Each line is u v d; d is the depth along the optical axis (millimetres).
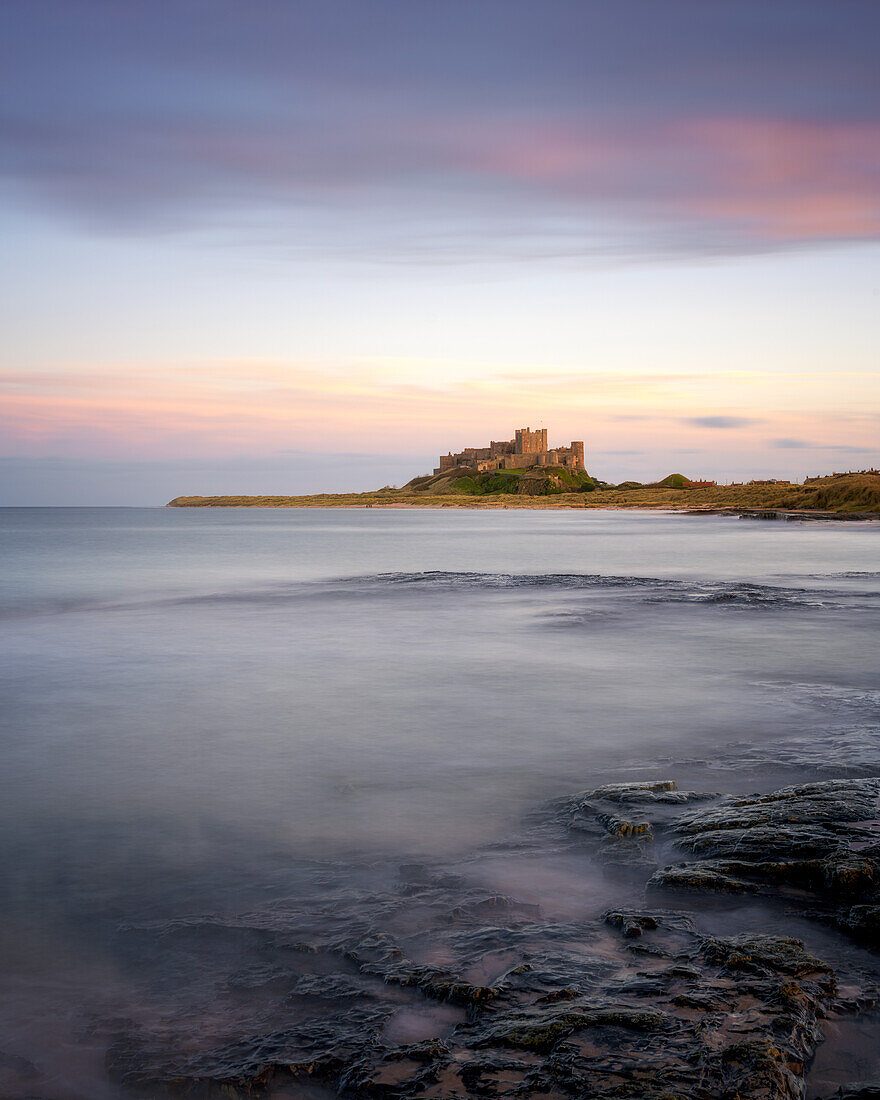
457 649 16719
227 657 15906
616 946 4867
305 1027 4168
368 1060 3830
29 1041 4172
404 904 5531
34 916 5473
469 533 95438
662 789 7691
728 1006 4133
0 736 10039
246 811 7406
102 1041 4160
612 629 19547
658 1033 3896
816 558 49438
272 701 11961
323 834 6844
